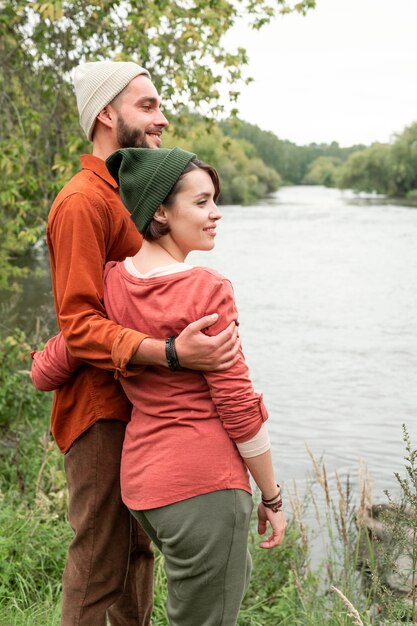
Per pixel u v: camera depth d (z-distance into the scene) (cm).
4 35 693
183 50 672
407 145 9162
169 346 208
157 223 223
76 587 253
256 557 466
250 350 1396
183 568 215
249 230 4334
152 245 227
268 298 2014
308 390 1123
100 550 253
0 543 404
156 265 223
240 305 1902
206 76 684
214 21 661
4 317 937
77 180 250
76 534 255
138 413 225
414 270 2594
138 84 260
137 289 222
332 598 408
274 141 17475
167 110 702
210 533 210
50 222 246
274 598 449
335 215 5734
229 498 212
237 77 717
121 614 280
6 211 758
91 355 225
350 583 396
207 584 214
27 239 695
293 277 2427
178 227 222
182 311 213
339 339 1497
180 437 213
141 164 224
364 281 2334
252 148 12938
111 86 258
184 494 210
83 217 239
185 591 217
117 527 254
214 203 226
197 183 220
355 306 1886
